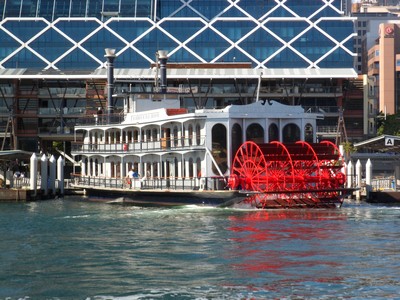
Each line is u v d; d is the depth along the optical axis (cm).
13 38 13800
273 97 12625
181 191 6034
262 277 3256
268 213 5509
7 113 12494
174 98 7362
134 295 3002
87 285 3167
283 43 13738
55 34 13838
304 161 5769
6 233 4759
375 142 7406
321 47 13700
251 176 5694
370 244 4025
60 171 8531
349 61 13612
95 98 12450
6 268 3525
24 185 8575
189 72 12331
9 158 8625
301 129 6169
